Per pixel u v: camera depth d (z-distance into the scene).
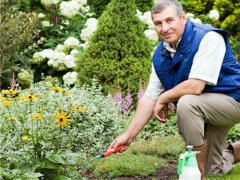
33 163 2.84
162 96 3.00
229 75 3.07
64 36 6.37
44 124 3.41
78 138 3.76
